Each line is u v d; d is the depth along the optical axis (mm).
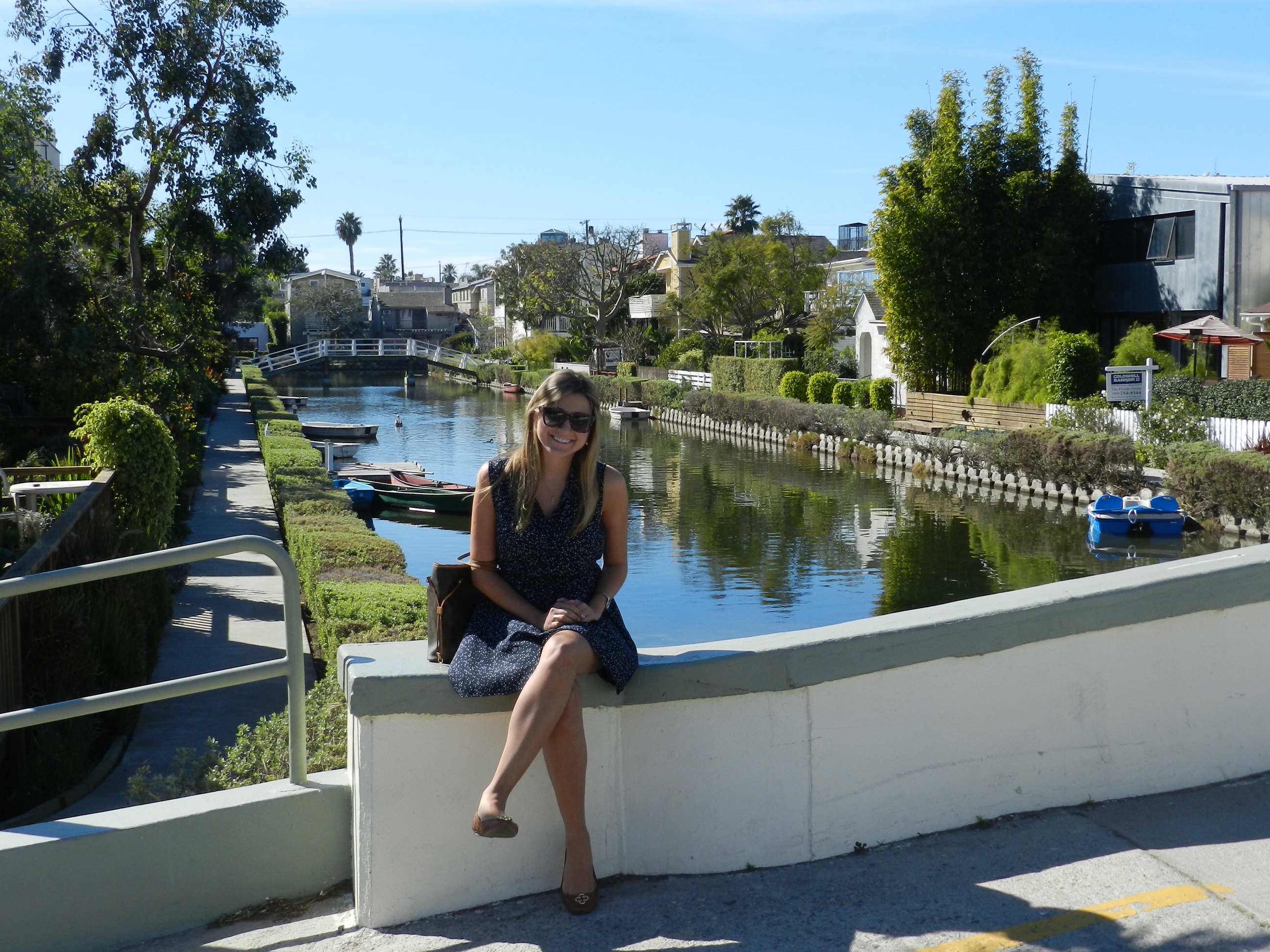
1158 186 31016
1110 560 18328
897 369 35781
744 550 20062
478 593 3193
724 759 3330
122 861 3078
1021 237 34000
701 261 58125
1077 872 3205
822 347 47469
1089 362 27750
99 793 6137
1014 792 3621
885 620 3520
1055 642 3629
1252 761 3914
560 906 3146
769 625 14727
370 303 113875
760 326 56250
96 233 25906
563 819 3078
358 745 3055
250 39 24203
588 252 69250
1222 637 3848
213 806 3193
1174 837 3414
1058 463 24672
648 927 3008
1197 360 27906
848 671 3334
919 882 3199
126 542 10211
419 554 20109
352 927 3088
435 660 3164
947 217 34094
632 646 3104
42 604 6695
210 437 31500
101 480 10852
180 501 18328
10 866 2961
